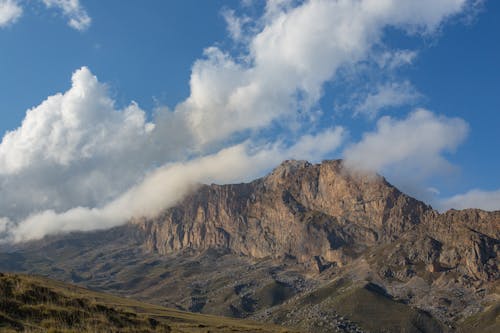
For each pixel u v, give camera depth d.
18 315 80.31
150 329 98.25
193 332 174.25
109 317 95.69
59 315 85.12
